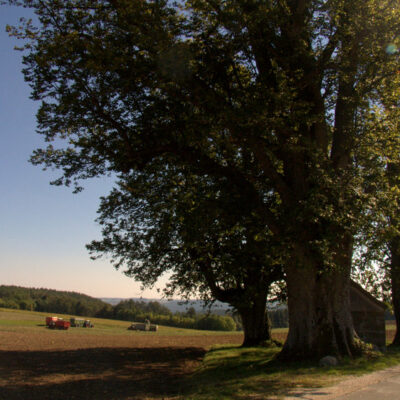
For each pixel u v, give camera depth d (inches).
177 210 606.5
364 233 501.4
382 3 558.6
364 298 922.1
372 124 608.1
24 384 510.3
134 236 903.7
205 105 527.2
